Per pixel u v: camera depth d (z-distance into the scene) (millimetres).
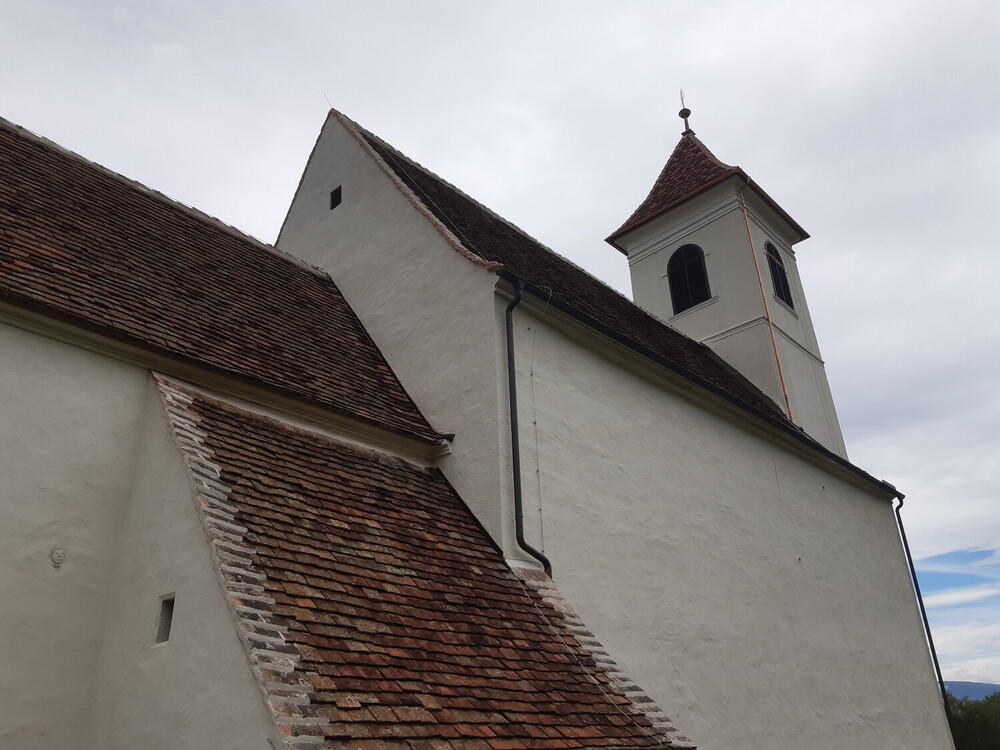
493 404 8922
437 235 10719
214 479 6230
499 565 7977
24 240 7727
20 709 5551
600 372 10656
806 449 14852
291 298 10852
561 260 15945
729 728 10078
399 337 10750
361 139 13039
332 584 5945
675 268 22031
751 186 21188
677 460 11430
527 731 5719
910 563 17719
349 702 4855
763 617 11812
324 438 8305
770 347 19109
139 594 5977
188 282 9250
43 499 6164
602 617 8914
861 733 13094
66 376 6680
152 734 5250
